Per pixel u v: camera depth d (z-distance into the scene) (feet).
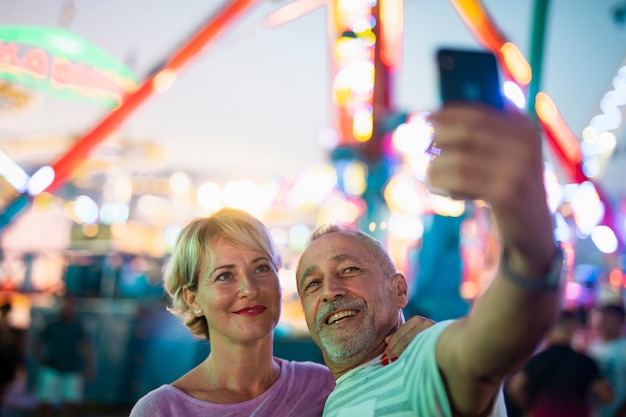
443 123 2.68
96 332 23.76
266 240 6.70
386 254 6.23
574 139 16.94
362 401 4.92
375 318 5.76
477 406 3.87
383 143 14.12
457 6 15.71
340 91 15.24
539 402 11.84
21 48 20.88
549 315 3.24
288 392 6.61
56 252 31.24
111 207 35.60
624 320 13.55
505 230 2.94
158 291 26.23
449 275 14.03
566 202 20.53
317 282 6.01
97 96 21.99
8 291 33.40
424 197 14.05
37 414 22.27
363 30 14.52
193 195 36.99
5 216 20.57
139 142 32.83
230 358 6.52
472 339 3.55
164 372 22.98
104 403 23.08
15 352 21.39
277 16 22.07
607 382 12.06
